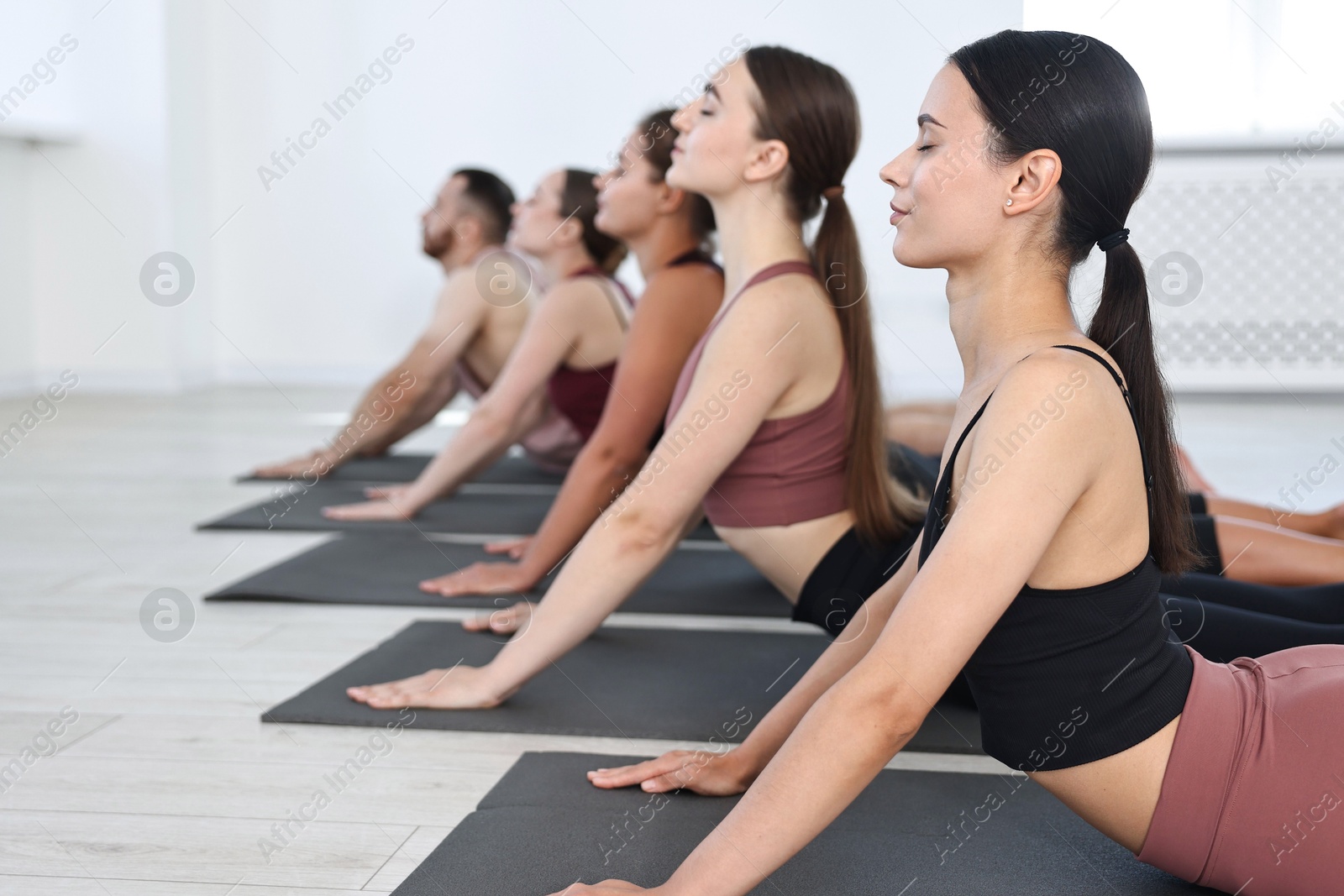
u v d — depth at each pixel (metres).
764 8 6.10
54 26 5.89
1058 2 5.29
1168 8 5.28
